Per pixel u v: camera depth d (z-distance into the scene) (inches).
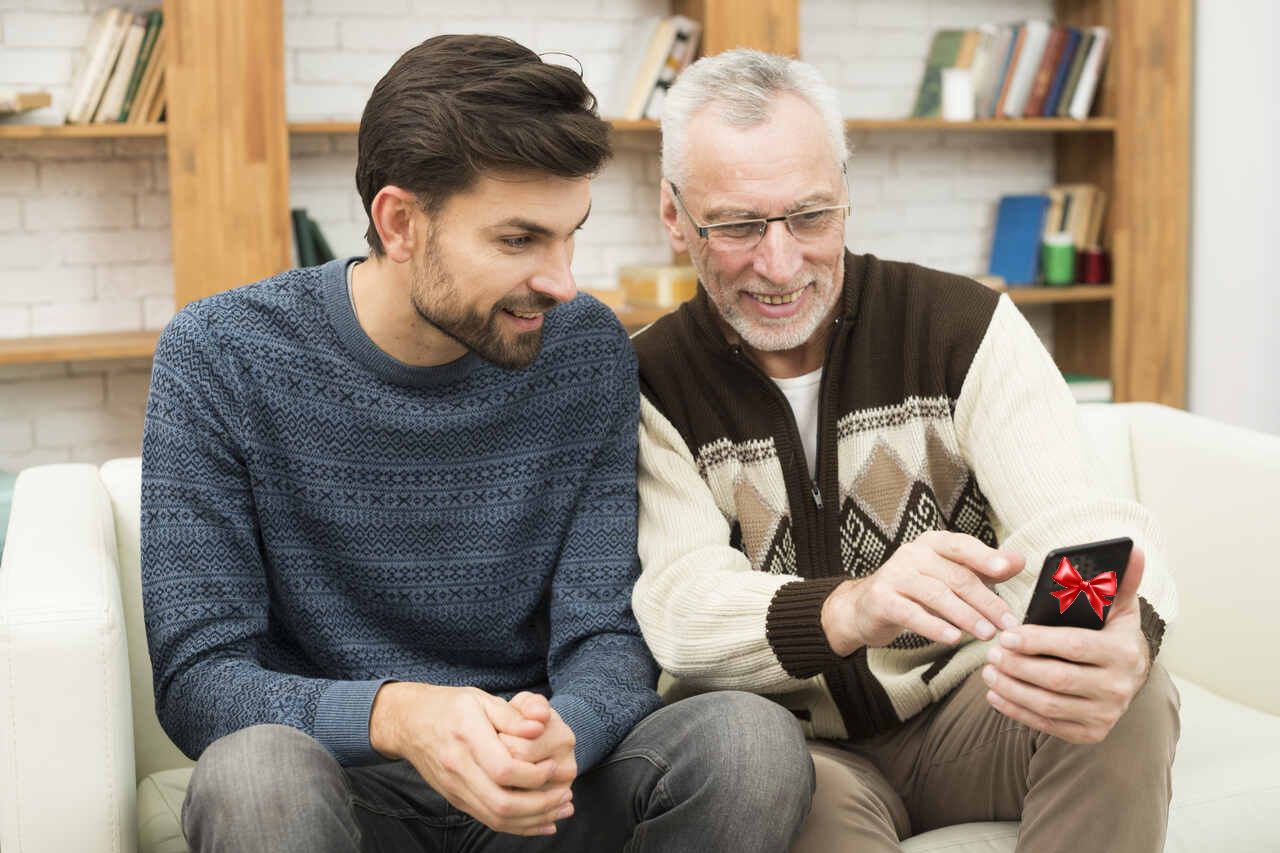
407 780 56.7
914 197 163.5
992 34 153.3
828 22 157.9
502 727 46.1
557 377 61.6
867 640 53.3
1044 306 169.5
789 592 56.1
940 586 50.5
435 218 53.9
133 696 67.5
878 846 53.6
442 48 54.2
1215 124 155.0
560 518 61.9
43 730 50.6
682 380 66.7
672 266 148.9
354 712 49.9
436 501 59.6
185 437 56.2
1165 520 79.4
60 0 131.3
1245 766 63.4
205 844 45.7
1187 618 77.6
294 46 139.9
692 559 60.5
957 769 60.0
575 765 47.6
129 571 68.0
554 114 52.5
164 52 125.6
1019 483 61.3
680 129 64.2
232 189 126.6
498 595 60.7
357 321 58.4
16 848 50.5
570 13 148.3
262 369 57.6
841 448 65.2
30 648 50.4
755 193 61.8
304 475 58.1
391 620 59.9
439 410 59.3
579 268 151.9
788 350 66.6
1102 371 161.9
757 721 50.6
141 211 136.5
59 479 69.6
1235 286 153.5
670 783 50.9
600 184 151.3
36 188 133.2
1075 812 51.3
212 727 51.6
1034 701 48.9
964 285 66.6
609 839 54.7
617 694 54.9
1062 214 160.2
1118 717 49.3
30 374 134.3
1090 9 159.6
